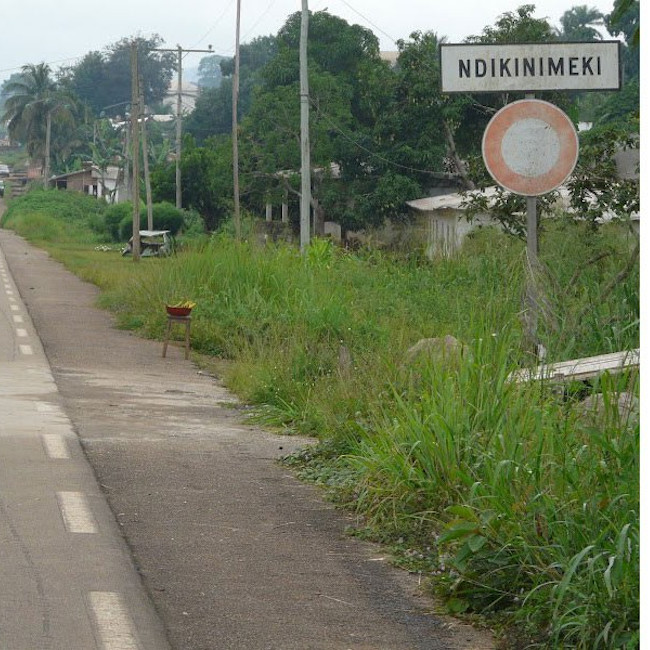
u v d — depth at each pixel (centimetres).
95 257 5925
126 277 3481
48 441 1195
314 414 1379
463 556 735
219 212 7688
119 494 984
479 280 1839
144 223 7125
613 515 692
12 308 2975
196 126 12794
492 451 842
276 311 2312
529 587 712
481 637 677
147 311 2630
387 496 912
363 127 5750
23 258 5803
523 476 773
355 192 5516
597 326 1327
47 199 10938
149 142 11975
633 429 731
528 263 1190
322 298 2222
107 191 12306
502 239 2139
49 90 13312
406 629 685
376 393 1209
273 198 5850
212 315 2428
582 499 718
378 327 1911
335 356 1692
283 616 694
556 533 703
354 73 6041
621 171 2139
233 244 2820
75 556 783
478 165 2266
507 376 949
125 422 1385
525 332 1118
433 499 887
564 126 1288
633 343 1301
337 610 711
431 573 784
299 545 854
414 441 933
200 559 803
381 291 2295
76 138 13800
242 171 5891
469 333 1059
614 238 1928
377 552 845
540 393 916
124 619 666
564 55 1301
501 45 1299
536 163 1291
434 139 5328
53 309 2991
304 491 1037
